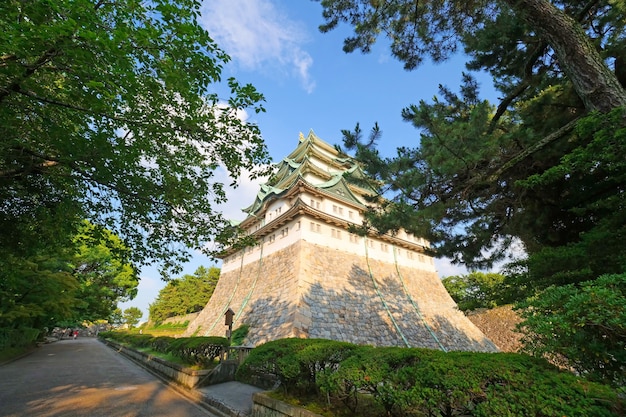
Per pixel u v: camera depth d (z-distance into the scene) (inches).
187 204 298.8
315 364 212.4
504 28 262.5
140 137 255.9
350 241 899.4
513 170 253.8
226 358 441.4
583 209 228.8
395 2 330.0
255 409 231.3
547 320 101.9
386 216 269.9
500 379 111.4
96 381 413.1
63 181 275.9
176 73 199.5
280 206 951.0
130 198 279.1
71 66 169.2
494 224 301.7
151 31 171.2
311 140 1139.3
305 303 681.0
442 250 302.5
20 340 736.3
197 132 260.2
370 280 862.5
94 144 232.1
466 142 216.7
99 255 858.8
